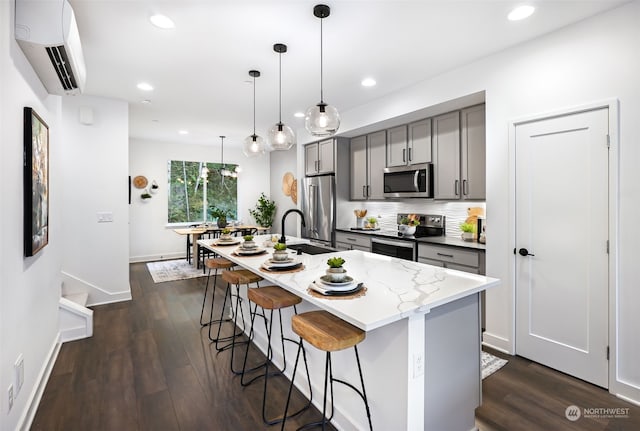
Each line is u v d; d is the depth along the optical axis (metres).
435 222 4.10
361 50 2.63
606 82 2.11
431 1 1.98
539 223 2.47
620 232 2.07
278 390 2.19
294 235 7.36
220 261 3.24
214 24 2.24
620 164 2.06
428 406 1.53
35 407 1.95
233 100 3.96
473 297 1.77
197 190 7.48
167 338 3.01
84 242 3.87
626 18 2.02
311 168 5.37
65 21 1.75
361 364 1.67
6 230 1.54
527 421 1.85
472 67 2.87
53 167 2.68
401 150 4.09
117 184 4.02
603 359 2.16
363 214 4.81
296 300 2.00
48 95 2.45
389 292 1.58
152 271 5.83
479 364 1.80
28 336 1.90
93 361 2.56
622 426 1.80
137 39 2.45
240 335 3.09
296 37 2.42
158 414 1.92
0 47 1.46
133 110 4.42
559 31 2.32
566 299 2.34
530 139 2.51
